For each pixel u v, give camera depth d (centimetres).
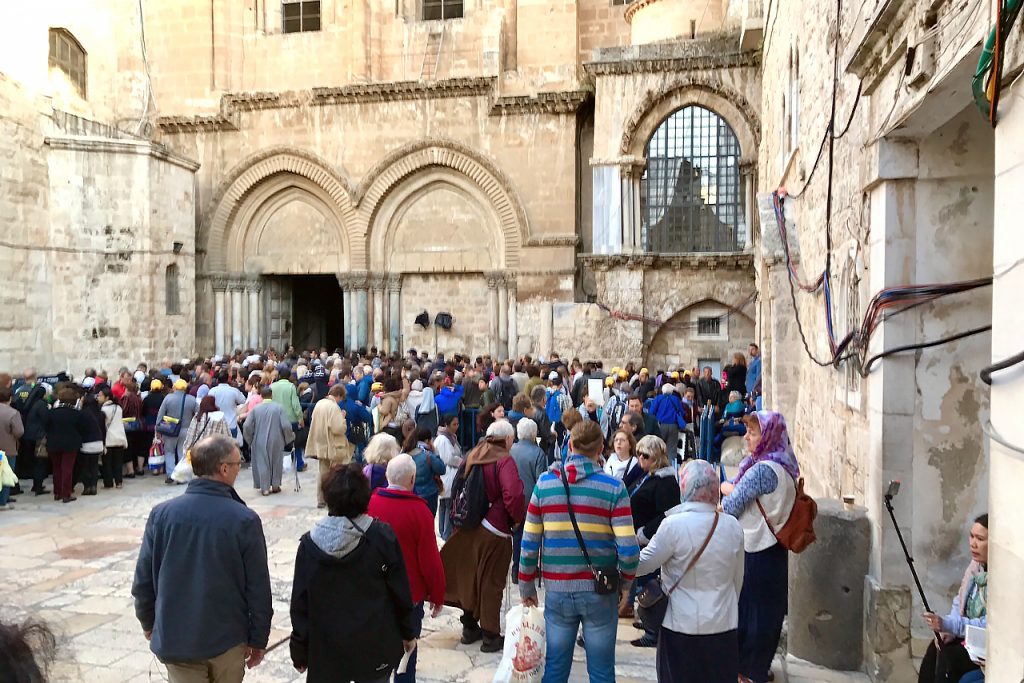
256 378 1634
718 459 1550
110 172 2430
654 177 2473
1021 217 356
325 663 462
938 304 614
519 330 2633
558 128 2616
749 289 2395
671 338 2480
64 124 2455
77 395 1345
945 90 497
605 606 533
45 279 2366
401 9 2861
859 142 713
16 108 2245
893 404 621
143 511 1260
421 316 2820
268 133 2833
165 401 1499
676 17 2495
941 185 613
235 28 2917
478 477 716
